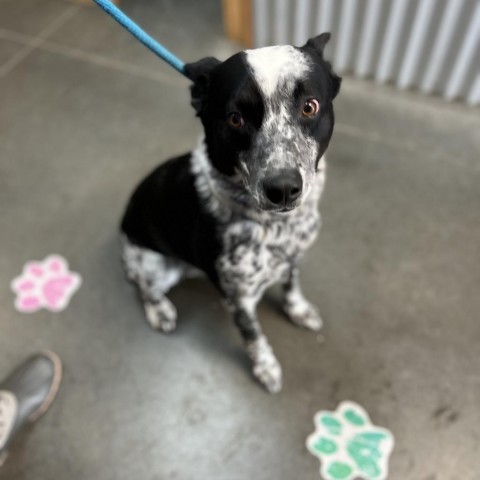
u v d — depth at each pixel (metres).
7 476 1.56
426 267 1.93
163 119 2.47
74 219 2.13
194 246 1.37
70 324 1.86
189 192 1.31
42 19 3.00
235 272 1.33
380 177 2.20
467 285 1.88
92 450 1.60
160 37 2.81
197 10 2.94
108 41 2.83
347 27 2.41
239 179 1.16
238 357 1.76
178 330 1.83
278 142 1.00
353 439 1.58
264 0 2.47
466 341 1.75
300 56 1.03
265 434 1.60
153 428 1.63
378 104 2.48
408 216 2.07
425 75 2.44
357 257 1.96
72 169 2.30
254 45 2.72
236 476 1.53
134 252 1.67
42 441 1.62
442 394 1.65
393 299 1.86
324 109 1.07
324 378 1.70
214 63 1.13
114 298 1.91
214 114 1.08
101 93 2.59
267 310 1.85
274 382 1.66
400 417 1.61
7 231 2.10
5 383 1.69
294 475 1.53
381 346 1.75
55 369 1.73
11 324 1.86
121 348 1.80
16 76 2.70
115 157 2.34
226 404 1.66
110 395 1.70
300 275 1.93
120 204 2.17
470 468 1.52
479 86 2.35
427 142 2.32
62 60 2.76
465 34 2.20
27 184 2.26
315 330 1.80
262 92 0.99
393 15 2.26
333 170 2.22
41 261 2.02
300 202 1.04
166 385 1.71
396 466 1.53
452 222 2.05
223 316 1.86
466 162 2.24
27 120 2.51
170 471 1.55
